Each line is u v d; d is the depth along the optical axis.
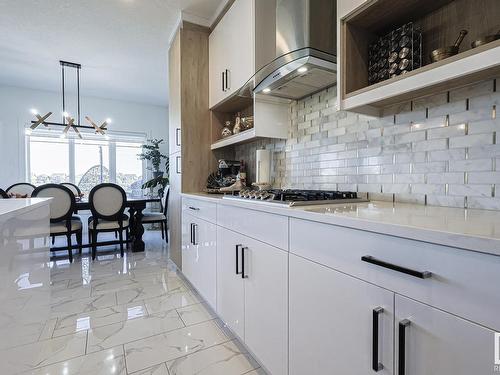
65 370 1.35
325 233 0.92
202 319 1.86
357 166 1.53
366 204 1.25
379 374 0.74
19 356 1.11
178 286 2.43
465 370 0.56
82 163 5.14
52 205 3.08
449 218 0.80
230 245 1.58
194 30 2.60
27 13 2.53
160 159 5.57
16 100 4.54
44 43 3.10
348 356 0.84
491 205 1.00
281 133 2.04
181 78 2.54
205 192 2.54
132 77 4.12
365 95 1.12
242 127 2.34
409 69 1.10
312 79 1.62
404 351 0.67
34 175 4.75
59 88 4.62
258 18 1.89
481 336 0.54
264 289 1.26
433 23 1.16
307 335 1.00
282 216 1.13
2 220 0.89
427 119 1.21
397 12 1.16
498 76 0.97
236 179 2.37
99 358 1.45
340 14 1.21
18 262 1.07
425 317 0.63
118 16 2.58
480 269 0.54
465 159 1.08
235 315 1.53
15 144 4.53
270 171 2.19
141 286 2.43
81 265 3.05
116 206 3.42
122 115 5.39
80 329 1.73
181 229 2.56
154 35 2.92
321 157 1.78
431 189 1.19
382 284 0.73
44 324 1.51
